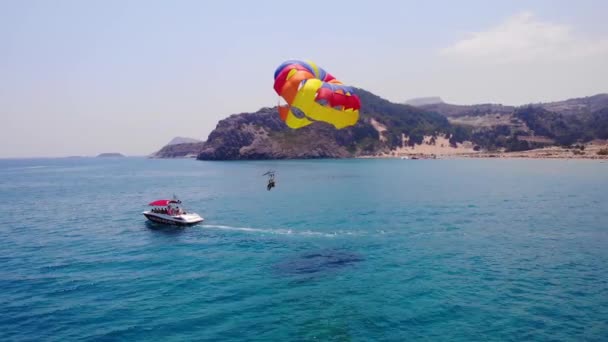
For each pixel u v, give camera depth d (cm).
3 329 2023
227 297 2406
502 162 17925
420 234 3966
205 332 1964
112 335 1945
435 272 2805
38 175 16462
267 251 3450
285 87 2562
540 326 1962
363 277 2738
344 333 1934
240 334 1939
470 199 6297
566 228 4084
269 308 2239
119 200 7306
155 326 2034
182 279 2747
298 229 4297
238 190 8338
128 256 3372
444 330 1947
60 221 5159
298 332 1952
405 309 2195
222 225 4566
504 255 3175
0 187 10500
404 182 9219
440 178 10150
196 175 13638
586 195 6469
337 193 7350
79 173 17625
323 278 2731
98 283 2692
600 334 1872
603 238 3653
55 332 1986
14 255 3462
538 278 2627
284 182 9712
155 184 10512
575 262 2952
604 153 18775
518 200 6084
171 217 4606
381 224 4469
